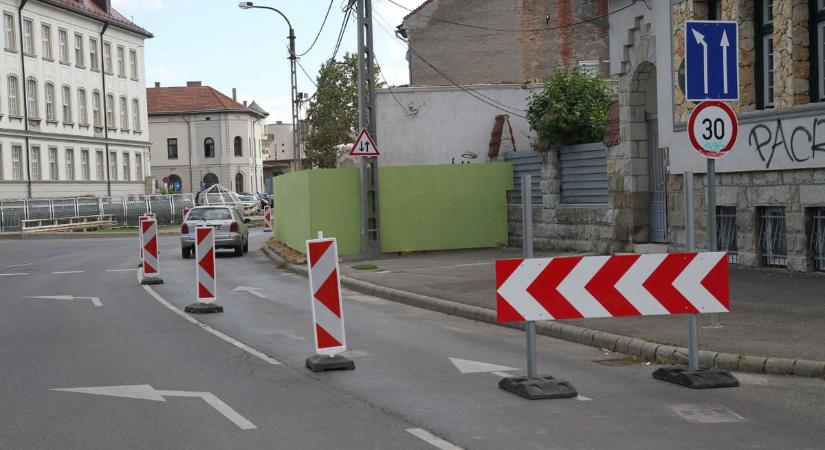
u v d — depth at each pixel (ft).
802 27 51.21
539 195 82.38
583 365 33.76
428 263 75.36
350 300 57.98
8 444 23.61
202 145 341.41
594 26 123.24
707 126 32.22
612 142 68.90
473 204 86.38
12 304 59.36
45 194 200.95
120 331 45.44
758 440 22.67
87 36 221.46
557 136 78.13
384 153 106.22
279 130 455.22
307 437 23.88
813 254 51.13
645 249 65.41
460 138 107.14
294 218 98.02
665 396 27.96
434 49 125.29
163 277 79.20
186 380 32.17
